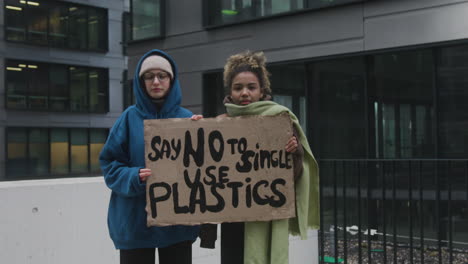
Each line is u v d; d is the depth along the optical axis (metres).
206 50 12.35
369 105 9.52
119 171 2.52
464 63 8.45
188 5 12.77
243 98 2.64
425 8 8.82
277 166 2.59
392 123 9.22
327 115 10.11
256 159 2.59
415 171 8.83
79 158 28.20
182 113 2.76
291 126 2.59
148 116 2.65
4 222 3.55
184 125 2.58
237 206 2.58
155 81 2.58
